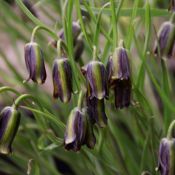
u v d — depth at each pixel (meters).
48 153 0.77
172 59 0.93
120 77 0.59
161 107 0.82
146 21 0.63
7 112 0.61
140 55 0.67
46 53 0.75
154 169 0.68
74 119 0.60
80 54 0.69
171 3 0.63
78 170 0.78
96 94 0.60
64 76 0.60
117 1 0.69
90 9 0.63
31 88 0.75
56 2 0.77
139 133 0.70
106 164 0.67
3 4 0.75
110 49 0.64
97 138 0.69
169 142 0.60
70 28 0.62
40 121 0.66
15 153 0.76
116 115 0.79
